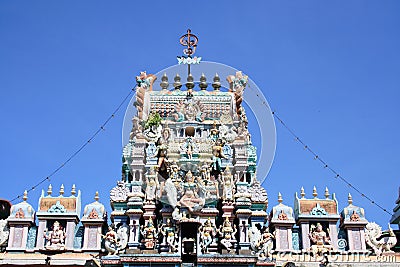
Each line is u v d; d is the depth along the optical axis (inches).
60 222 1152.8
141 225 1146.7
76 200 1170.0
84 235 1138.7
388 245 1149.1
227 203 1154.7
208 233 1114.1
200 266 1060.5
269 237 1114.7
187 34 1416.1
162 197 1143.0
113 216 1155.3
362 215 1178.0
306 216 1162.0
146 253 1076.5
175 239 1097.4
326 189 1205.1
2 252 1116.5
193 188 1152.8
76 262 1087.6
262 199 1182.9
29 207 1153.4
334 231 1162.0
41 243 1125.7
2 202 1221.1
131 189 1188.5
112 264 1072.2
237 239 1133.1
